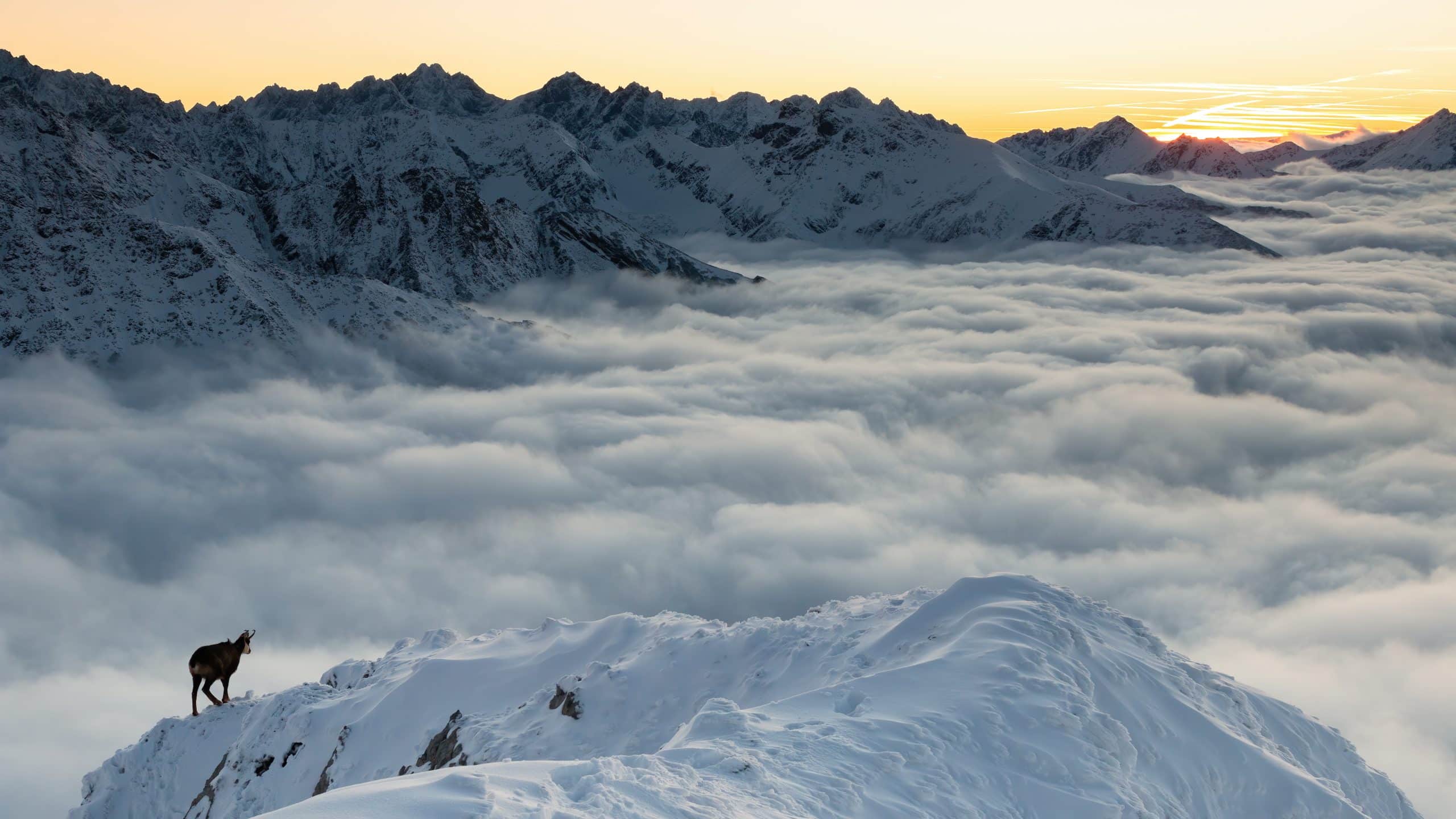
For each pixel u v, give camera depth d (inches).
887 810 403.2
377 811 303.3
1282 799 510.9
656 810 346.6
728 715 490.3
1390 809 567.8
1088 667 574.6
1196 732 543.2
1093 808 446.3
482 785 331.3
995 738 482.3
